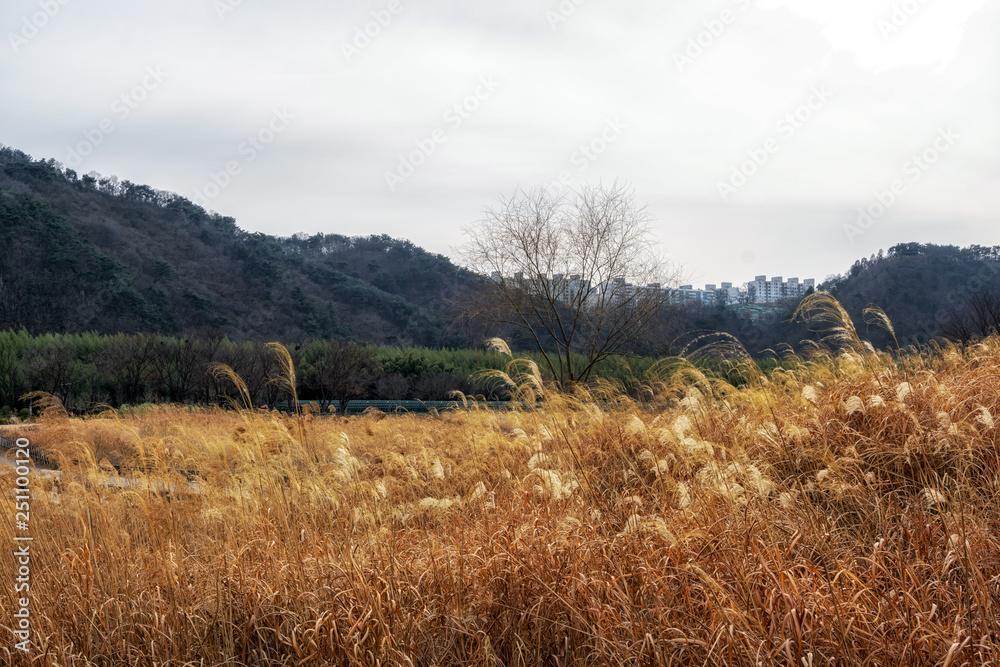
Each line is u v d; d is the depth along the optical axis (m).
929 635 2.71
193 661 3.40
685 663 2.91
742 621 2.87
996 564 3.25
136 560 4.39
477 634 3.21
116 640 3.65
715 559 3.45
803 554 3.56
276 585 3.84
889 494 4.29
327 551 4.18
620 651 2.95
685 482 4.78
